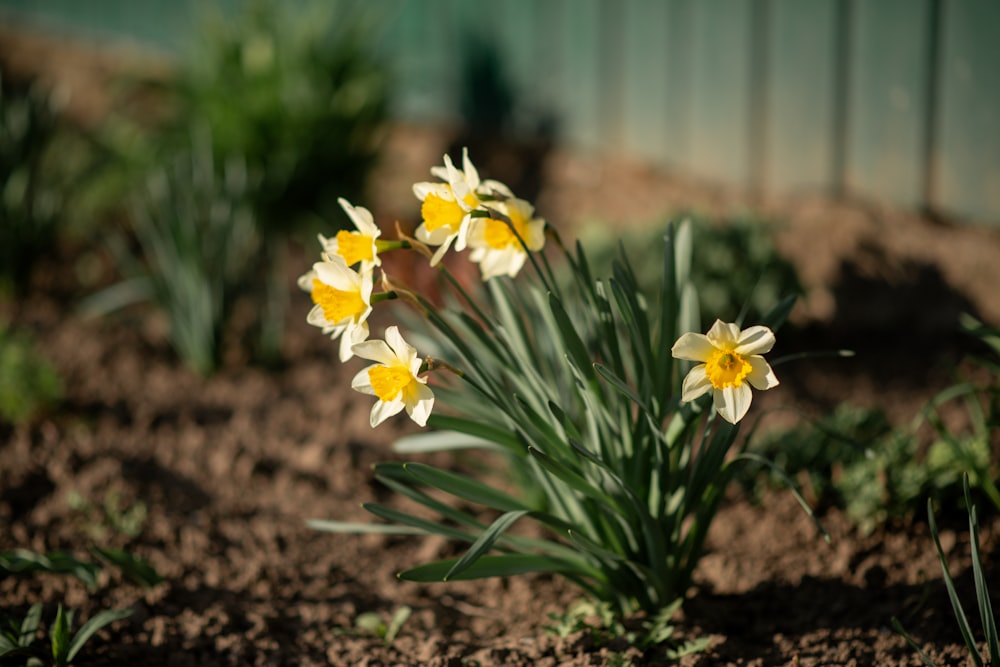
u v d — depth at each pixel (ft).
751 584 4.06
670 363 3.73
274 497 4.75
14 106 7.93
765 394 5.32
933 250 5.86
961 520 4.23
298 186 7.56
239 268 6.03
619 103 7.59
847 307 5.90
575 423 3.95
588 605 3.93
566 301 4.20
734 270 5.63
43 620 3.89
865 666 3.64
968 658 3.61
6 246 6.63
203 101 7.75
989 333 4.06
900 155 6.09
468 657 3.80
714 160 7.03
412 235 6.13
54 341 6.15
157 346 6.21
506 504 3.75
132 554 4.28
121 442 5.10
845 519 4.31
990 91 5.64
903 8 5.88
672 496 3.77
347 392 5.63
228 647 3.86
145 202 7.42
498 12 8.21
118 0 11.13
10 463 4.80
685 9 6.99
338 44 8.08
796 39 6.40
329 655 3.85
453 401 3.91
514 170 8.11
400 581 4.27
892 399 5.21
